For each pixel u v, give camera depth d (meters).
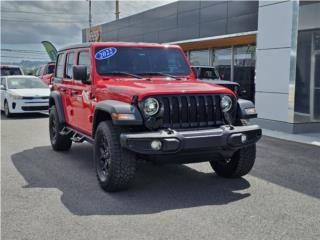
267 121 12.13
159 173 6.85
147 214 4.89
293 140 10.20
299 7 11.05
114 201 5.39
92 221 4.68
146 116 5.36
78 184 6.21
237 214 4.87
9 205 5.24
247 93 18.11
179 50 7.40
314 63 11.41
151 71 6.95
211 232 4.33
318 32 11.34
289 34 11.17
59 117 8.29
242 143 5.57
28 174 6.82
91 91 6.64
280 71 11.55
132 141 5.12
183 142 5.19
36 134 11.27
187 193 5.73
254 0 16.16
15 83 16.25
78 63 7.45
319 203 5.29
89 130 6.80
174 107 5.51
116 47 6.96
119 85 6.04
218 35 18.31
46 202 5.36
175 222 4.63
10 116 15.68
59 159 7.99
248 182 6.29
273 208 5.09
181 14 20.98
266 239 4.15
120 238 4.20
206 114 5.66
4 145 9.54
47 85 16.83
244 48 18.23
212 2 18.58
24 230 4.42
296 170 7.06
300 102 11.35
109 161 5.61
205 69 16.36
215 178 6.54
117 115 5.29
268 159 7.94
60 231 4.39
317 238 4.18
